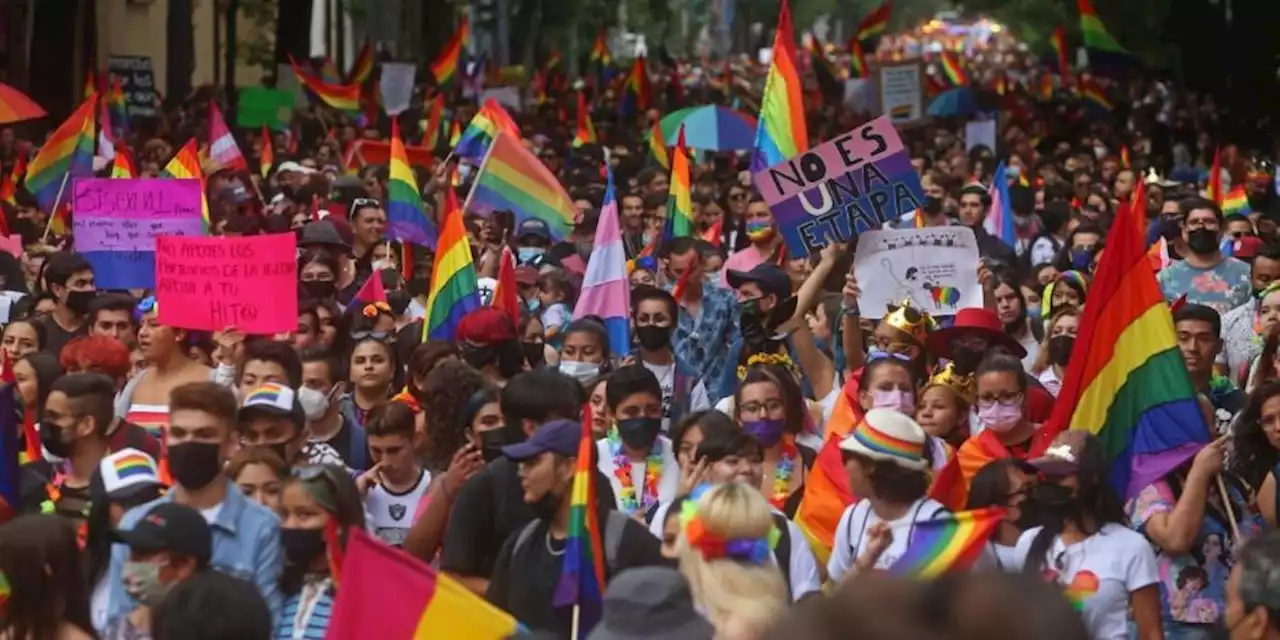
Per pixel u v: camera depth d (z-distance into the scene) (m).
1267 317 17.38
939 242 18.47
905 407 13.83
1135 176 33.34
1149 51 85.81
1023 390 13.47
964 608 4.33
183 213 20.61
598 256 18.67
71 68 57.94
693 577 9.09
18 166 33.81
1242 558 9.19
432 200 30.08
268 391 12.89
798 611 4.38
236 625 8.67
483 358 15.52
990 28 173.88
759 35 177.75
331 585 10.96
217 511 11.10
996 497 11.43
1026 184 33.50
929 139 49.66
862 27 70.38
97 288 20.61
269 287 16.81
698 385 16.84
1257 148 60.72
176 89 62.56
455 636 9.18
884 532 10.76
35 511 12.52
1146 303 12.89
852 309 18.53
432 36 89.69
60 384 13.04
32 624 9.63
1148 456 12.86
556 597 10.26
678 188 23.38
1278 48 69.75
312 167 38.03
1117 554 11.08
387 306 18.77
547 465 10.52
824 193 18.64
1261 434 12.92
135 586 9.81
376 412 13.11
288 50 69.50
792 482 13.38
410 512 13.30
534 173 24.83
